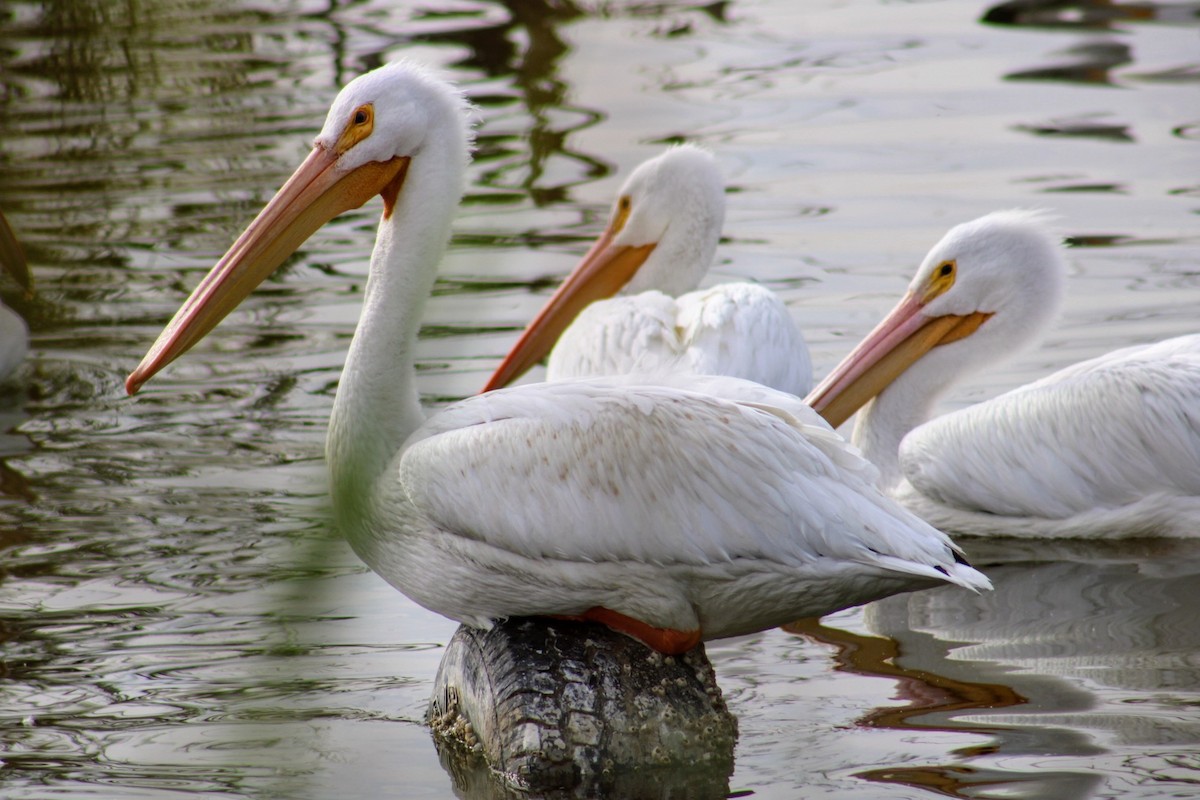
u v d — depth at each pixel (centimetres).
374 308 934
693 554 850
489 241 1706
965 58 2647
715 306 1247
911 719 870
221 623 1018
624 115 2388
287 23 3022
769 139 2242
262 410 1419
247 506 1214
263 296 1716
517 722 834
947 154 2133
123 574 1098
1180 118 2236
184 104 2506
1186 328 1509
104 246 1881
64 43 2914
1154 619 1018
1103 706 875
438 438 888
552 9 3116
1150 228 1791
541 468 859
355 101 946
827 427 898
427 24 2998
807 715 883
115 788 819
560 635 891
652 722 839
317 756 858
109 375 1521
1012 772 798
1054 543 1222
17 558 1128
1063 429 1227
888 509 861
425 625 1034
